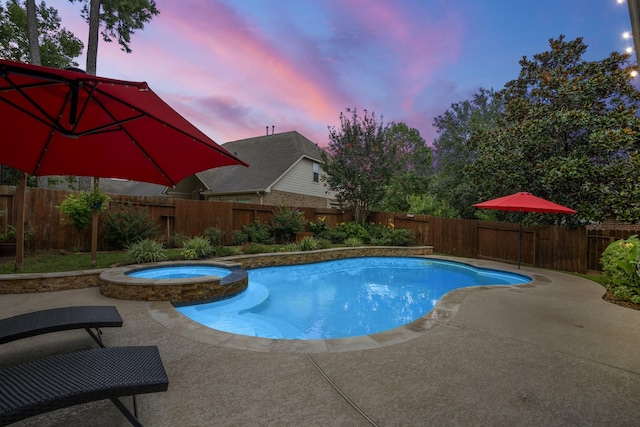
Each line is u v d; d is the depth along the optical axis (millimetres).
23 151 3123
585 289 7102
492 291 6832
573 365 3297
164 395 2658
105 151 3260
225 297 6742
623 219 9117
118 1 14781
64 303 5504
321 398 2643
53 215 9430
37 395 1812
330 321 6129
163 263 8070
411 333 4242
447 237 14086
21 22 16250
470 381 2947
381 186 16312
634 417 2424
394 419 2367
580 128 9867
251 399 2615
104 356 2352
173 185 3816
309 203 21688
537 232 11062
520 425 2316
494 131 12336
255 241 13258
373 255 13438
